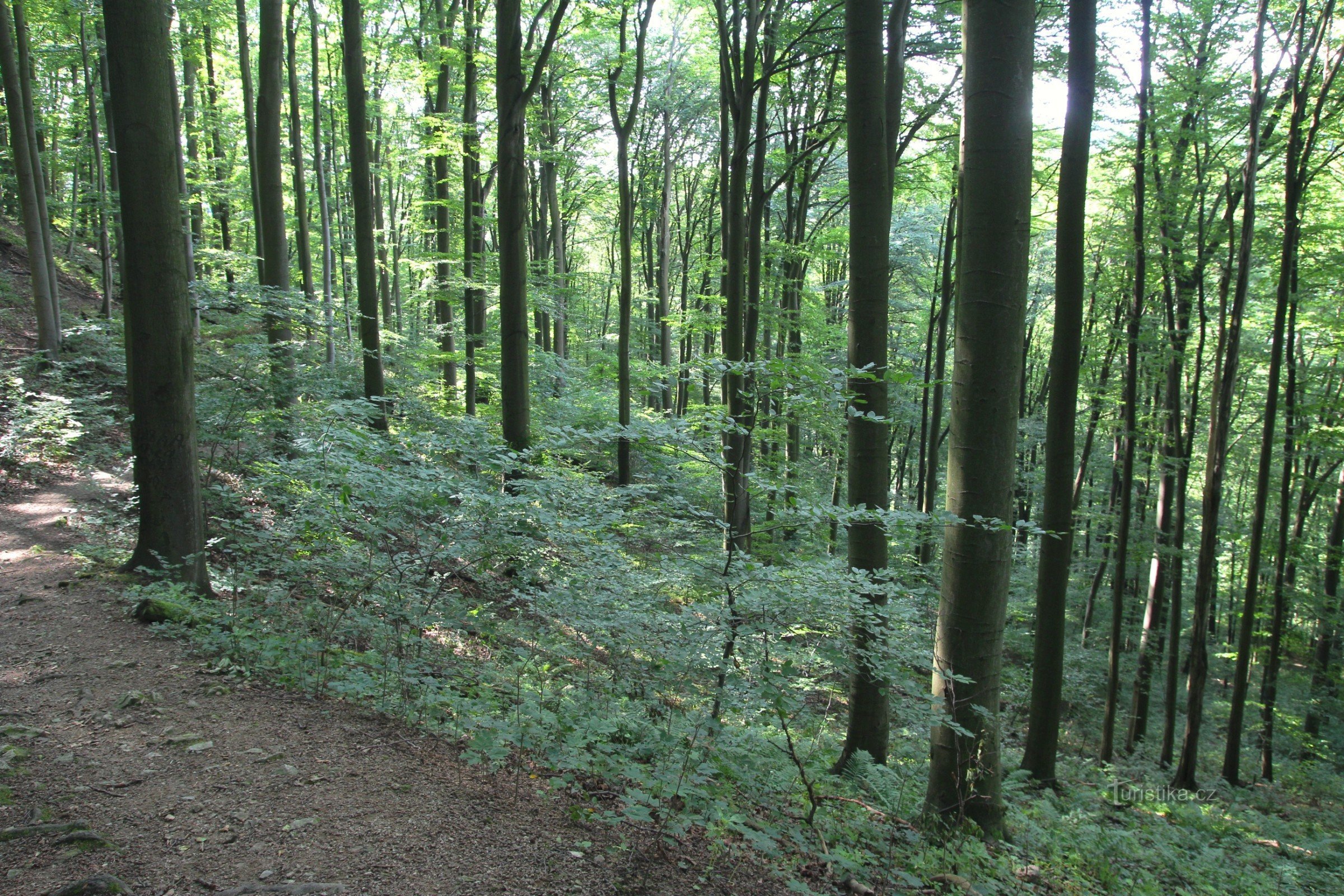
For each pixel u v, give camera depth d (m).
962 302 5.00
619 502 5.09
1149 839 6.48
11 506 8.98
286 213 23.39
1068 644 16.50
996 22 4.73
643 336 26.97
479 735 3.60
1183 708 16.14
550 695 5.02
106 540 7.66
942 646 5.17
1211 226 11.70
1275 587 13.10
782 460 14.57
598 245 37.44
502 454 5.18
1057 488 7.35
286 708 4.36
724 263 14.58
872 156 6.30
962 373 5.00
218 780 3.42
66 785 3.23
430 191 18.39
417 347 19.33
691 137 24.80
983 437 4.93
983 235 4.85
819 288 21.75
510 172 9.57
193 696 4.39
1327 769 12.52
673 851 3.39
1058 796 7.41
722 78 12.58
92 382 12.82
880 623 4.91
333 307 11.12
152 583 6.03
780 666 4.27
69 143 19.52
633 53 14.21
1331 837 8.21
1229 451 15.81
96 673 4.63
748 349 11.28
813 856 3.80
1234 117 10.43
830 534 11.61
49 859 2.68
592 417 17.09
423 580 5.07
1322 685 15.44
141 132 5.88
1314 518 19.98
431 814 3.31
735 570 4.62
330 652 5.15
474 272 14.95
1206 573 9.69
